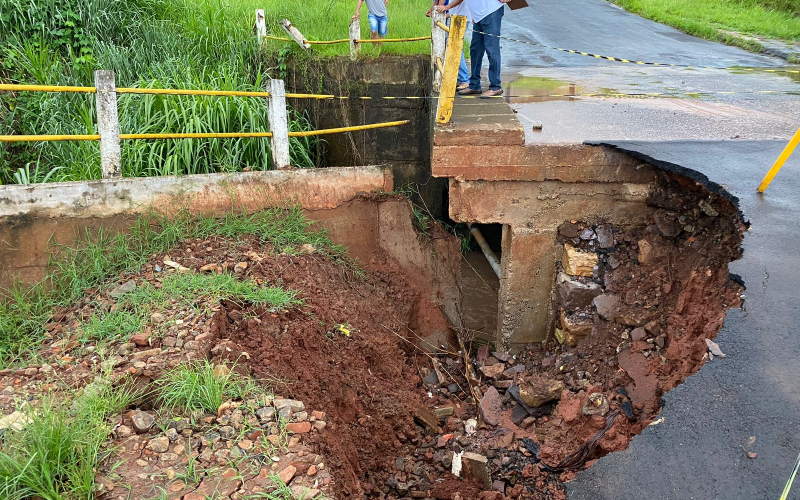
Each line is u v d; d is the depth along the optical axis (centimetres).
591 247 633
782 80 948
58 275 548
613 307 592
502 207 638
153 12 950
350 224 682
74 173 678
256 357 443
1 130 738
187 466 326
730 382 330
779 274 401
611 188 624
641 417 474
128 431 348
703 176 524
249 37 920
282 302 509
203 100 735
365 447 483
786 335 353
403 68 850
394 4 1234
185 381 378
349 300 597
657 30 1382
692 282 498
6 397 378
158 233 588
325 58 862
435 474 494
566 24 1420
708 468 289
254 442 347
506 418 557
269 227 624
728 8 1595
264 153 729
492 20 697
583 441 490
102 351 418
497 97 733
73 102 763
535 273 665
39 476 301
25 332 483
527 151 607
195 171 713
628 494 292
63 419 338
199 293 490
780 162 479
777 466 281
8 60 793
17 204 534
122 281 523
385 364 571
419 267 719
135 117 721
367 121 867
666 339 516
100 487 307
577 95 830
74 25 860
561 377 582
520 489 468
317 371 477
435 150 606
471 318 782
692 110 752
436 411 578
